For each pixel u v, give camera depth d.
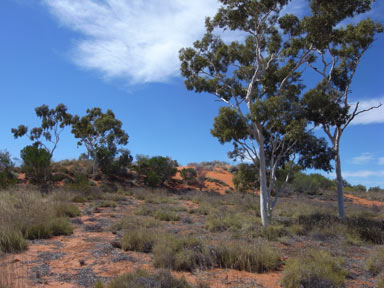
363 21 15.55
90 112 38.53
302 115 13.59
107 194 22.39
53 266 6.46
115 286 4.93
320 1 12.25
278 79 15.55
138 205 19.48
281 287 5.69
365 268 7.23
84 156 39.84
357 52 16.50
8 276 5.23
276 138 14.58
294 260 6.68
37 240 8.88
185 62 15.97
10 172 27.45
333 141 16.44
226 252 7.24
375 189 44.94
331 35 13.55
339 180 16.08
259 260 6.89
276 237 10.60
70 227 10.31
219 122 14.80
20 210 10.70
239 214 15.71
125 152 36.56
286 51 14.54
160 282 5.02
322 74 17.30
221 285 5.59
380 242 10.58
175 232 10.73
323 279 5.64
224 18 13.86
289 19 13.29
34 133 38.59
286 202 24.48
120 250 8.09
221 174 42.84
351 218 14.94
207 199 24.38
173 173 36.12
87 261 6.95
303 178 36.03
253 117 13.35
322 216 14.85
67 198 18.08
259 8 13.20
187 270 6.57
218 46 15.67
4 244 7.50
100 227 11.07
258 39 14.16
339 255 8.45
